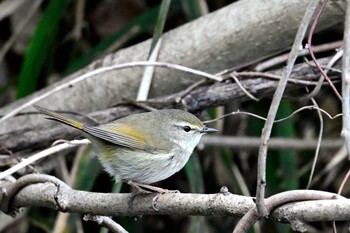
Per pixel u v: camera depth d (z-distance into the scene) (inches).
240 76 387.5
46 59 502.9
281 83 237.8
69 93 436.8
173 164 325.7
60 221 408.2
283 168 448.5
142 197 283.4
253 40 389.7
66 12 516.1
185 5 441.1
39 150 409.7
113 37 468.8
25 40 525.0
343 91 266.5
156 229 502.0
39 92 445.7
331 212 231.1
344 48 270.7
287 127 444.8
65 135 403.9
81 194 300.5
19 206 342.3
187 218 497.4
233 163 466.9
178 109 363.6
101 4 514.3
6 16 498.9
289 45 388.5
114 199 289.6
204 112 404.8
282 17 376.8
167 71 412.5
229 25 394.3
